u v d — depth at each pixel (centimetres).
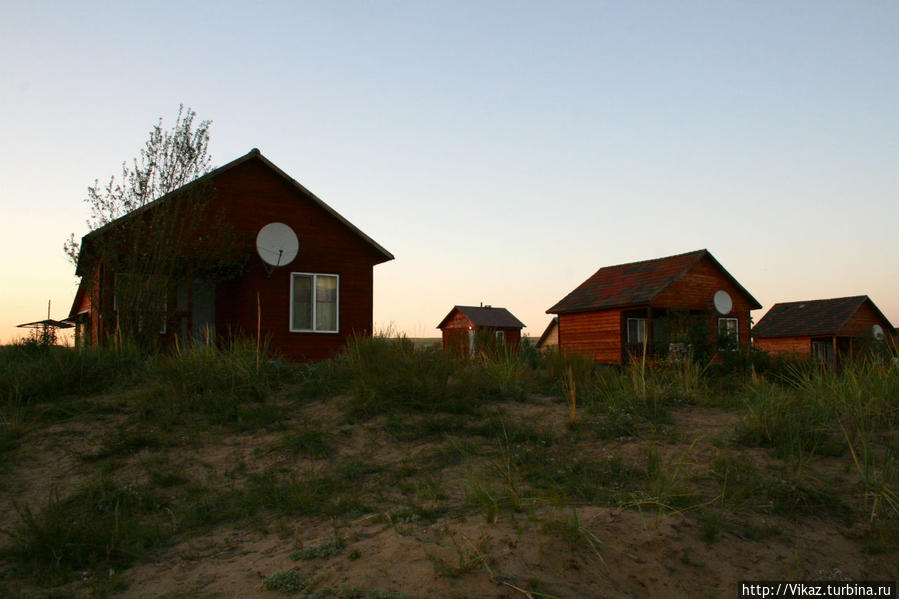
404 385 824
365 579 360
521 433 694
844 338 3681
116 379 916
